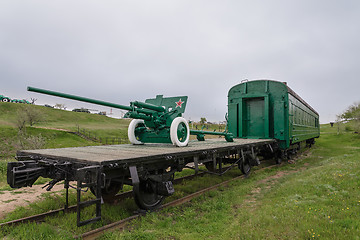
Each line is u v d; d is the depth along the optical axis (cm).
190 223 433
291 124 1098
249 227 375
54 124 4419
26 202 573
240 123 1118
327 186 551
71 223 413
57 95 449
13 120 3797
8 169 379
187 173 905
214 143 805
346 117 3762
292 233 337
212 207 517
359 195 471
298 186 601
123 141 3272
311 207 426
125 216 457
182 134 669
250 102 1138
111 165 362
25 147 2653
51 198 574
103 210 479
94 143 3058
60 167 379
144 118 646
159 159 468
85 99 495
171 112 695
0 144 2684
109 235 371
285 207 446
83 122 5322
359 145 2117
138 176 436
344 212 388
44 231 372
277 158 1120
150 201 499
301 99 1405
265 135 1052
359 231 317
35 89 414
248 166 880
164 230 398
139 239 364
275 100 1060
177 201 541
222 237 363
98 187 342
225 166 1102
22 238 356
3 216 486
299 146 1480
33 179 393
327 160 1147
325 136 3303
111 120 6178
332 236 313
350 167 751
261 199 568
